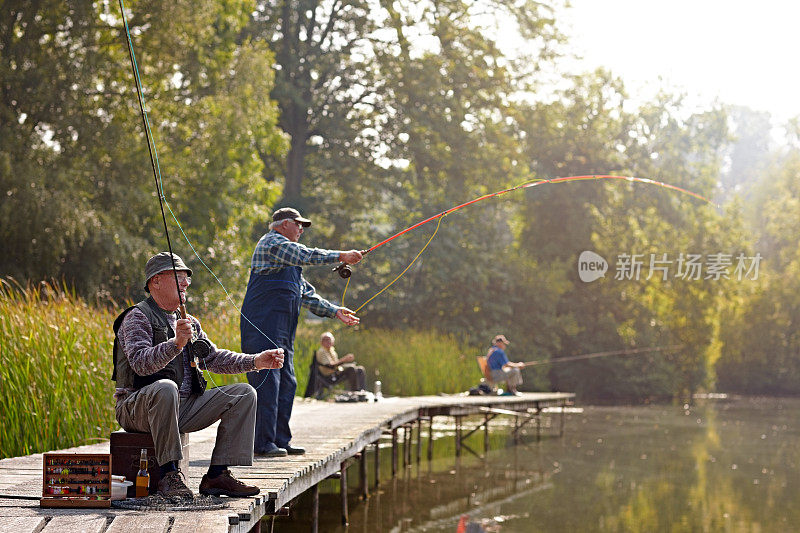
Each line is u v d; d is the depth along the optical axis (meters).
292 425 10.09
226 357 5.10
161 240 21.02
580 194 33.00
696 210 33.69
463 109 30.44
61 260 19.20
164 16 20.14
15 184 17.94
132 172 20.22
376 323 30.20
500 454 15.63
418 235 29.56
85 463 4.66
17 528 4.09
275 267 6.74
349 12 31.06
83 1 19.17
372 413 12.20
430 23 30.25
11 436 7.49
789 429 20.84
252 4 24.31
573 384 33.34
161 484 4.73
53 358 8.16
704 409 27.64
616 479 12.84
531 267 32.97
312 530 8.52
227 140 22.05
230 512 4.60
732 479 13.03
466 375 23.25
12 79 18.55
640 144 34.44
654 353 33.16
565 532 9.22
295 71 31.38
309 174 33.09
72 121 19.09
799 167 39.38
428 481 12.32
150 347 4.66
